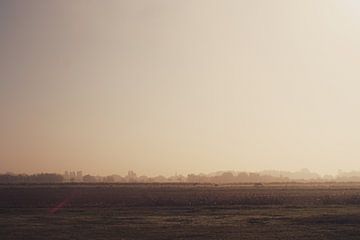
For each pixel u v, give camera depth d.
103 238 34.41
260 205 67.75
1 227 40.66
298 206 65.00
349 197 80.88
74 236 35.34
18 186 180.38
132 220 46.31
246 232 37.38
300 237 34.66
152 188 165.88
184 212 55.84
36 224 42.94
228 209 60.00
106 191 129.12
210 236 35.25
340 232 37.28
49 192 116.44
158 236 35.28
